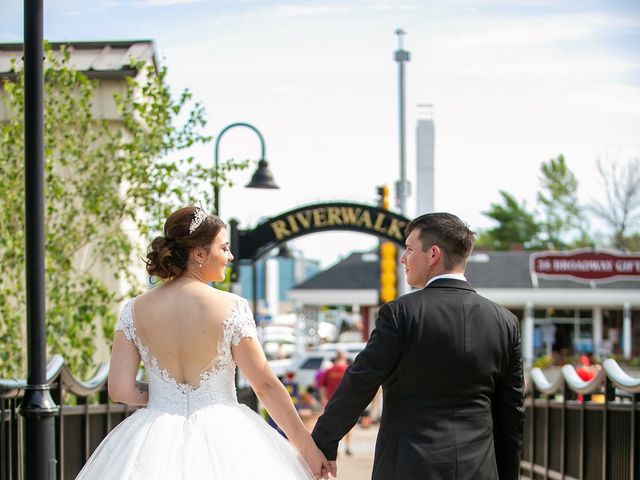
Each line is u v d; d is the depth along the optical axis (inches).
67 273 423.5
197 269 175.3
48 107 425.7
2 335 392.2
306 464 181.2
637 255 1467.8
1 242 382.6
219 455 166.9
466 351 169.0
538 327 1708.9
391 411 170.9
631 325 1713.8
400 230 686.5
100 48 557.9
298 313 1588.3
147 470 163.9
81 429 314.2
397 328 169.5
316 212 683.4
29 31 227.8
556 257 1471.5
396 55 891.4
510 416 175.2
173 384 170.9
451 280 175.3
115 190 438.3
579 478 354.9
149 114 439.8
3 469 231.3
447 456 165.3
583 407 344.8
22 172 402.3
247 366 172.6
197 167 445.4
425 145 770.2
